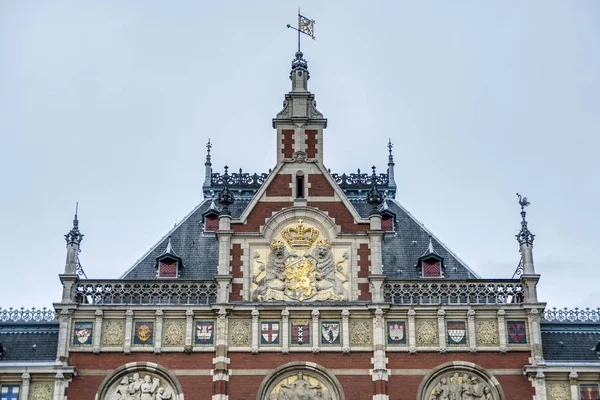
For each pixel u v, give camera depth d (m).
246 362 53.81
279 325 54.59
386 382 53.41
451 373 53.97
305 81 61.19
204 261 59.22
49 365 53.28
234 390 53.34
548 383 53.75
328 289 55.59
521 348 54.22
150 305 54.72
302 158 58.69
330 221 56.97
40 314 56.88
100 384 53.34
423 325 54.72
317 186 58.03
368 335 54.47
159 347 53.97
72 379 53.41
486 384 53.75
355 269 56.00
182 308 54.72
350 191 64.56
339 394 53.31
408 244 60.41
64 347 53.81
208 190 64.88
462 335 54.53
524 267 55.94
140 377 53.78
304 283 55.66
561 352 55.56
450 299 55.34
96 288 55.44
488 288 55.59
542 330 56.59
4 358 54.59
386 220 61.66
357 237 56.66
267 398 53.34
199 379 53.53
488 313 54.94
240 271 55.84
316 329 54.38
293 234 56.88
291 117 59.75
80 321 54.59
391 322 54.75
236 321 54.69
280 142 59.34
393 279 55.62
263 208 57.38
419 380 53.56
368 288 55.56
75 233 56.38
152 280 55.53
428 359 54.00
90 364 53.72
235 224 56.88
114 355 53.94
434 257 58.34
